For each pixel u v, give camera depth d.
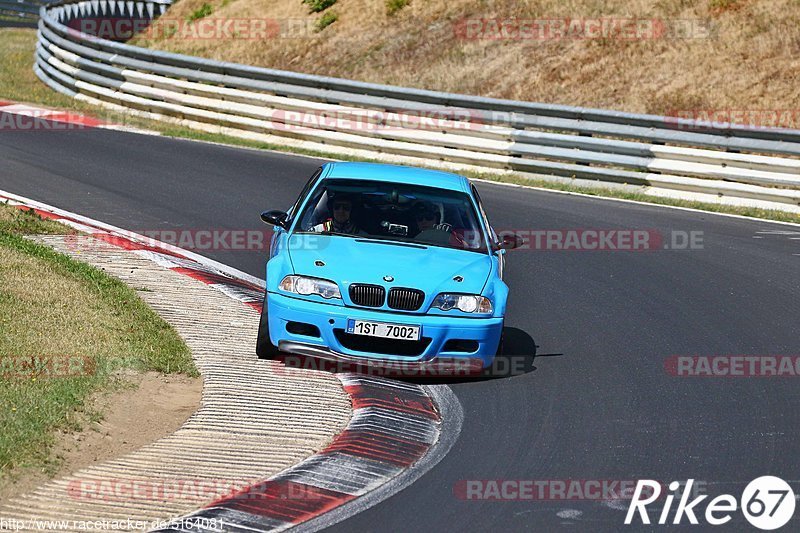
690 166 59.12
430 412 26.58
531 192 58.91
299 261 28.75
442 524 19.94
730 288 41.16
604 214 53.84
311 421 24.98
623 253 46.03
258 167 60.38
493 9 92.88
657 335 34.72
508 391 28.53
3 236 36.91
